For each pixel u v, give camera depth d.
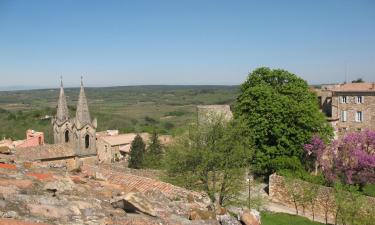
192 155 31.17
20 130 102.00
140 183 15.14
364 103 58.09
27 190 7.99
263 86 47.00
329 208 33.56
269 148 44.66
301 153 45.16
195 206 9.52
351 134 43.81
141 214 7.74
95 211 7.24
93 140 56.94
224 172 31.33
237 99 50.47
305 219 33.06
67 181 9.59
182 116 167.00
